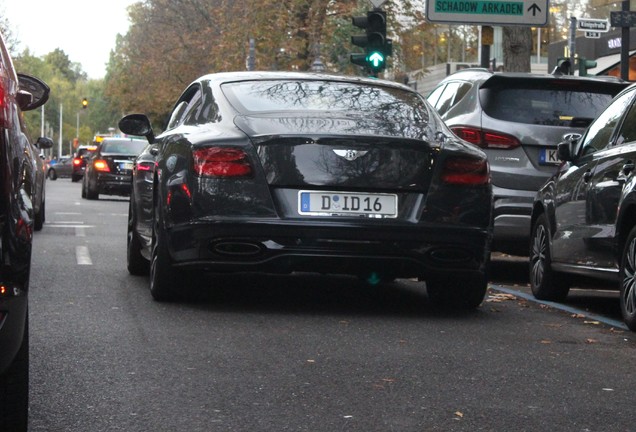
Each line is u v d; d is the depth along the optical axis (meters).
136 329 8.83
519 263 16.31
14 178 4.90
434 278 9.90
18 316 4.91
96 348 7.99
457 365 7.70
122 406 6.30
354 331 9.02
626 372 7.62
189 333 8.70
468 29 63.25
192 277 10.06
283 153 9.41
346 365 7.59
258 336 8.64
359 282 12.52
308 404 6.44
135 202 12.26
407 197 9.54
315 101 10.12
